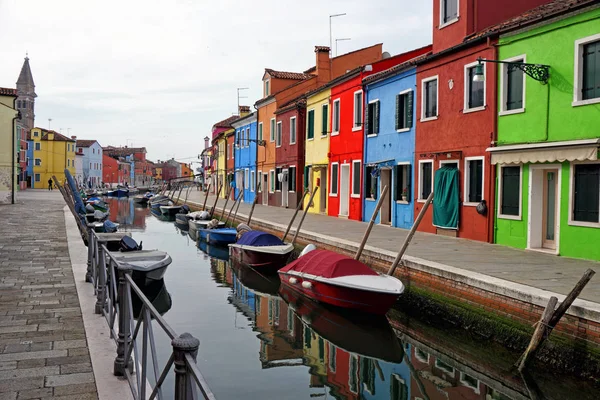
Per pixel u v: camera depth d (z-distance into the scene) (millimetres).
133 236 26531
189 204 40625
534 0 15820
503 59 13750
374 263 12352
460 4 15672
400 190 18766
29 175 71688
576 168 11523
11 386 4527
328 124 24703
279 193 32219
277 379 7664
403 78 18500
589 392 6664
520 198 13070
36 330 6125
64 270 9875
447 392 7332
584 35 11398
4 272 9656
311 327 10484
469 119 14992
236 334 9844
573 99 11633
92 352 5355
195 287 14055
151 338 3734
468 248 12969
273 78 34219
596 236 10953
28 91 87375
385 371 8156
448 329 9422
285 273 12531
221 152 49906
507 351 8031
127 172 112250
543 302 7426
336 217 23578
